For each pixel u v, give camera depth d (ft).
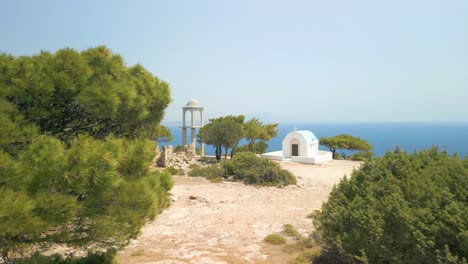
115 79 28.68
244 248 39.04
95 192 21.65
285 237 43.68
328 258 34.27
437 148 33.73
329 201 35.24
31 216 18.02
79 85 25.18
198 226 49.03
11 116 22.47
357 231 28.19
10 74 23.58
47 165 19.31
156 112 33.73
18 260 21.36
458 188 25.22
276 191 80.07
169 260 34.22
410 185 28.27
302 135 144.66
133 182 24.06
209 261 34.12
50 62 25.16
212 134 138.00
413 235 23.39
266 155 147.23
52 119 26.55
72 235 22.93
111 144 22.35
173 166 111.75
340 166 128.36
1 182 18.98
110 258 30.89
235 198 71.05
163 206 29.32
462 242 21.42
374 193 30.30
